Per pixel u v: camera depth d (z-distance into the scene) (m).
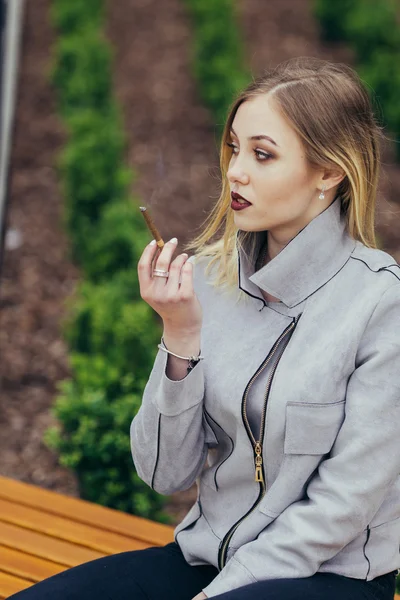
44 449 5.94
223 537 2.67
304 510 2.49
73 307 7.93
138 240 7.86
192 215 9.73
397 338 2.50
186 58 13.71
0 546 3.56
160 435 2.65
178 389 2.56
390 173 10.41
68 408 4.88
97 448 4.68
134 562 2.74
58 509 3.87
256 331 2.66
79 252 8.73
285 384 2.53
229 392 2.61
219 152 2.78
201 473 2.81
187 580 2.71
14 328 7.57
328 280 2.62
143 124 11.84
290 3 15.73
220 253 2.85
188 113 12.17
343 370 2.52
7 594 3.23
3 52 6.35
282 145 2.52
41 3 15.16
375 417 2.47
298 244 2.59
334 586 2.51
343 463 2.49
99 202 8.75
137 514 4.78
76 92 11.58
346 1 14.21
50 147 11.02
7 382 6.79
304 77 2.55
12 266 8.59
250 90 2.58
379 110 3.19
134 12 15.23
